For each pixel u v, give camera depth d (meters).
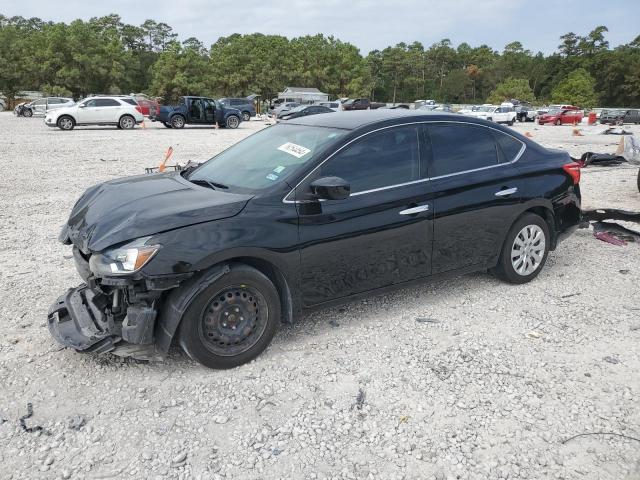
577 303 4.88
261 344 3.86
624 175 12.05
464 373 3.71
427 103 68.94
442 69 154.25
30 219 8.04
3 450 2.95
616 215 6.99
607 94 121.06
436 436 3.07
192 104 30.84
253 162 4.39
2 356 3.93
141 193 4.10
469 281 5.43
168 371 3.75
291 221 3.83
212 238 3.54
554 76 133.00
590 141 24.39
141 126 33.72
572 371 3.74
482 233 4.86
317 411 3.30
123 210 3.76
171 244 3.43
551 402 3.38
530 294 5.09
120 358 3.91
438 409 3.31
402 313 4.68
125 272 3.35
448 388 3.54
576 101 103.38
